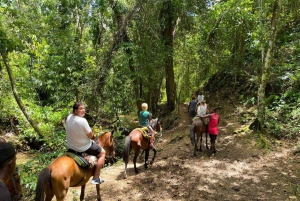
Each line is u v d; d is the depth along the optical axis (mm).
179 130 13797
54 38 12289
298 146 8461
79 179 4949
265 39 10414
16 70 10516
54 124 10586
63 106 12406
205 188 6625
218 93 16688
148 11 13438
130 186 6934
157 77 15109
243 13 11461
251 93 13750
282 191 6238
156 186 6859
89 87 12211
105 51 13312
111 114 14359
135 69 14297
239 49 14547
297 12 10922
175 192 6441
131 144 7742
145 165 8578
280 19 11391
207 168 8023
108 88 13391
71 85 12242
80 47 12781
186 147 10680
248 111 12461
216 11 12789
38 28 11508
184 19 15258
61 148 9039
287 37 12727
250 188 6520
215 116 9312
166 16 15359
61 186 4348
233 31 13477
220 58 15438
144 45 13945
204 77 21016
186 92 21531
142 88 15656
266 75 9805
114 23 14406
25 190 6613
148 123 8617
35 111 10109
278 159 8172
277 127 9711
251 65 14648
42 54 10836
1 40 6348
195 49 16578
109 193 6543
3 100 11352
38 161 8570
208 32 15086
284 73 11695
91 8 13602
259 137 9492
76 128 4887
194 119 9516
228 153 9250
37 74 11250
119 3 13891
